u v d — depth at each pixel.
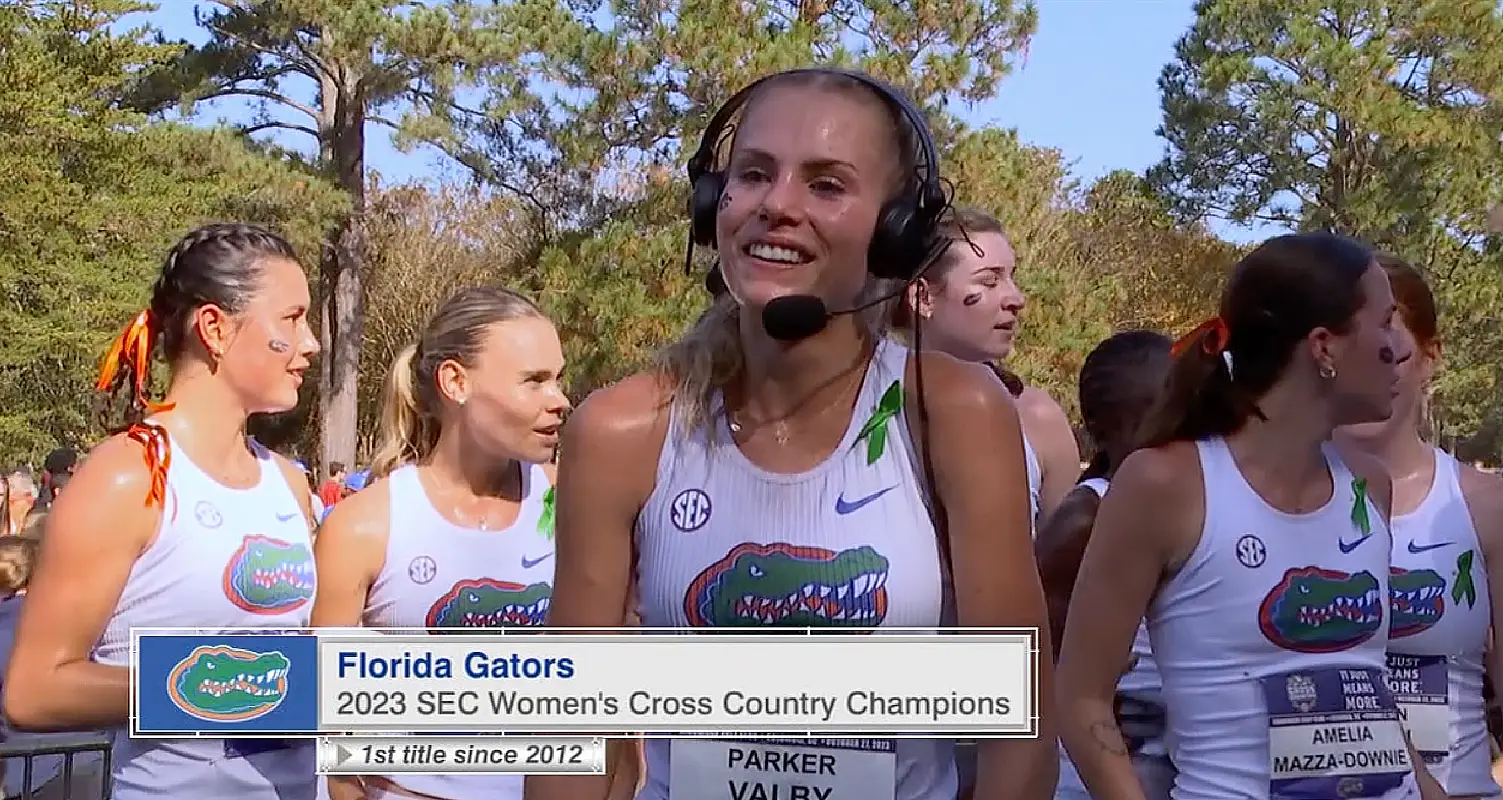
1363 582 2.29
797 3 23.58
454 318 2.97
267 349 2.57
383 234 31.55
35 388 22.88
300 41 25.44
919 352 1.78
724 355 1.80
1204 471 2.27
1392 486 2.70
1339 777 2.23
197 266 2.55
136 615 2.47
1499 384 30.47
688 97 22.61
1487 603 2.75
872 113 1.74
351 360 27.84
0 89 21.27
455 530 2.96
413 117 24.64
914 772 1.84
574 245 23.53
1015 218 22.50
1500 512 2.75
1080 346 22.56
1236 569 2.24
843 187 1.72
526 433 2.94
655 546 1.82
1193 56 29.20
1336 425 2.32
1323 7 28.27
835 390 1.77
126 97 25.80
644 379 1.85
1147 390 2.99
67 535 2.39
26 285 22.08
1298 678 2.25
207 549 2.51
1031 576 1.77
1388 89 27.03
